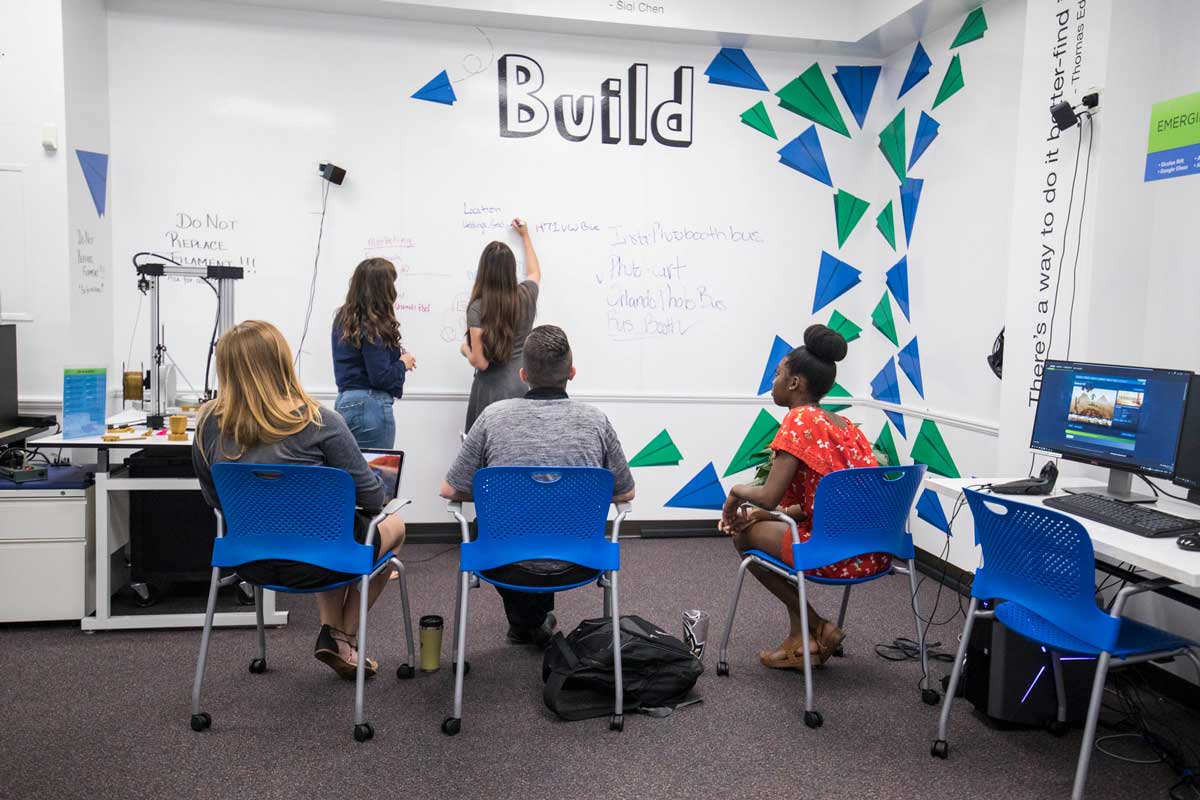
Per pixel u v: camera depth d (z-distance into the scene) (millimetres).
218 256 4383
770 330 4867
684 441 4844
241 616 3342
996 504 2291
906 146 4566
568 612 3609
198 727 2506
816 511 2623
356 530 2660
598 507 2535
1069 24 3168
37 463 3518
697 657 2984
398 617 3500
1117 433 2615
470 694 2797
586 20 4332
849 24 4512
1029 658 2582
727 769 2359
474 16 4324
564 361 2750
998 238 3820
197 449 2588
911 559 2842
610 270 4691
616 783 2275
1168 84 3025
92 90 4098
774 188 4801
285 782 2242
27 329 3926
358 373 3738
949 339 4160
